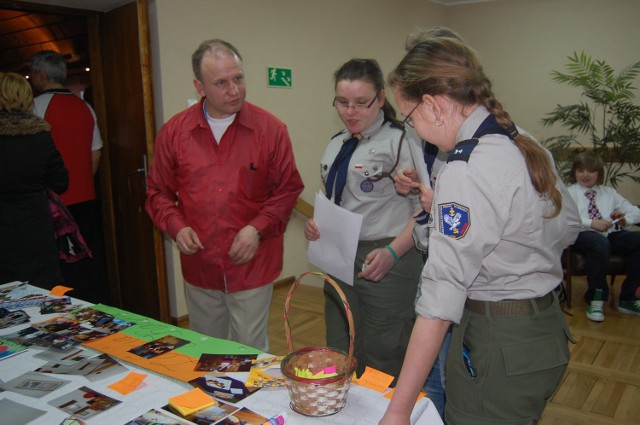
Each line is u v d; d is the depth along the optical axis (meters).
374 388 1.01
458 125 0.95
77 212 3.20
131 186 3.15
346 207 1.84
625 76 4.41
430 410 0.95
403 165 1.66
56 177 2.33
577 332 3.16
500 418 1.01
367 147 1.74
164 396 1.00
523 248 0.94
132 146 3.08
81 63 3.81
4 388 1.03
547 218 0.92
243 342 1.87
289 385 0.92
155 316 3.19
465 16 5.64
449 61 0.93
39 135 2.19
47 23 3.88
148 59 2.92
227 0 3.46
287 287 4.11
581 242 3.43
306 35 4.09
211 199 1.77
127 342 1.26
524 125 5.45
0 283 2.17
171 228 1.83
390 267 1.71
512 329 0.98
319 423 0.89
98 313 1.48
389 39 5.00
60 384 1.05
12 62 4.41
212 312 1.93
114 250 3.41
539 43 5.24
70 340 1.28
